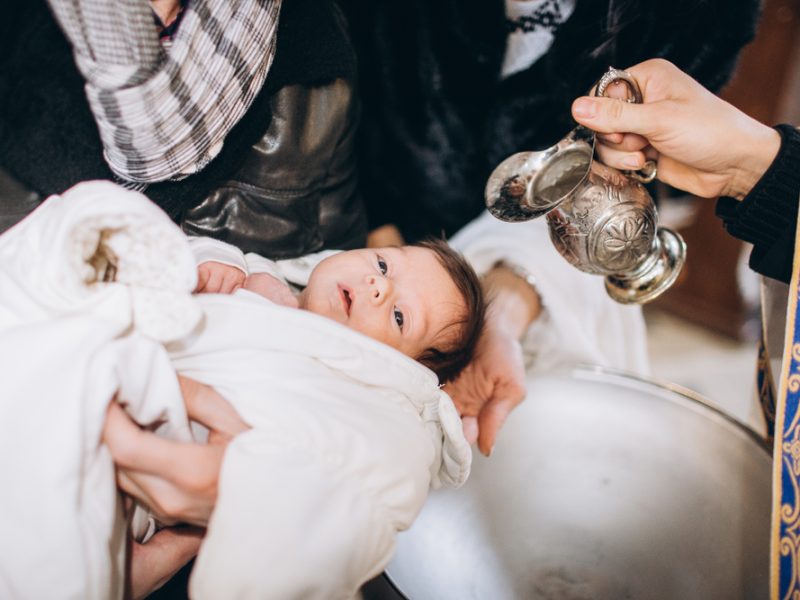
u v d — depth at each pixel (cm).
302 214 83
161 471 51
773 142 69
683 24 82
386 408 65
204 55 61
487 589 70
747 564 69
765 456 74
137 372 53
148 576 62
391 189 111
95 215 51
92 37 54
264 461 54
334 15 78
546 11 85
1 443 49
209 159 65
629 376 87
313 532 55
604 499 78
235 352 62
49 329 51
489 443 79
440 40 94
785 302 79
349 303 77
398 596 64
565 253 72
